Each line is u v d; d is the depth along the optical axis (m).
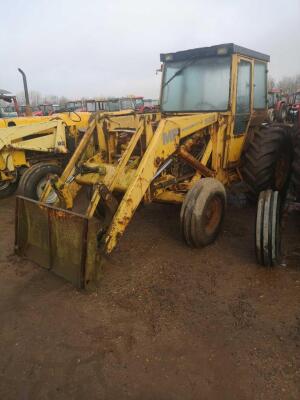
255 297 3.21
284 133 5.26
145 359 2.53
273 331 2.77
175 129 3.92
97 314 3.03
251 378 2.34
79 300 3.22
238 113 4.83
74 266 3.33
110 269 3.73
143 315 3.00
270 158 4.95
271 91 18.84
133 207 3.50
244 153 5.28
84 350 2.63
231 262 3.85
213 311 3.03
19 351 2.64
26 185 5.39
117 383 2.35
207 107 4.80
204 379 2.35
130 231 4.72
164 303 3.15
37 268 3.80
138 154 4.29
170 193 4.22
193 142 4.38
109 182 3.64
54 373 2.44
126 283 3.47
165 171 4.30
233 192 5.59
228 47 4.39
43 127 6.39
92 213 3.40
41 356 2.59
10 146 6.02
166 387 2.30
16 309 3.14
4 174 6.18
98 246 3.34
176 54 4.89
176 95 5.07
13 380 2.39
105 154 4.54
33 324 2.94
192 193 3.92
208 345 2.64
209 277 3.56
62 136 6.46
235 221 4.98
